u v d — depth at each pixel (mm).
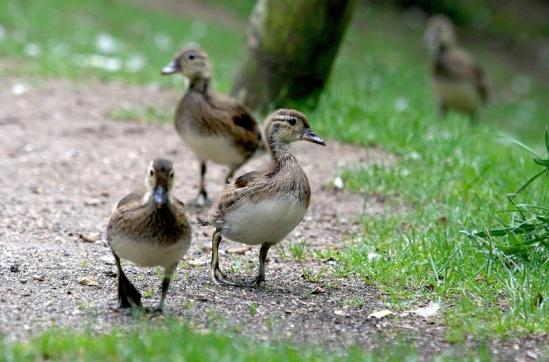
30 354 7348
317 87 17750
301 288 10031
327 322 8945
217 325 8562
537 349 8359
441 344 8453
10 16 27688
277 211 9562
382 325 8922
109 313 8758
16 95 19109
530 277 9875
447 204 12797
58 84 20312
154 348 7480
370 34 38406
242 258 11094
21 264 10250
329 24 17234
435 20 24078
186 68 13203
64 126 17078
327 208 13180
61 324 8359
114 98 19344
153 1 36781
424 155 15172
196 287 9906
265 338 8312
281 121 10172
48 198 13141
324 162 15375
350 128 17000
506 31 42562
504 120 31453
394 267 10453
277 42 17359
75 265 10383
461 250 10602
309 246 11648
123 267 10430
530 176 13820
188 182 14328
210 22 35406
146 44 28297
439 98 24109
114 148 15914
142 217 8219
